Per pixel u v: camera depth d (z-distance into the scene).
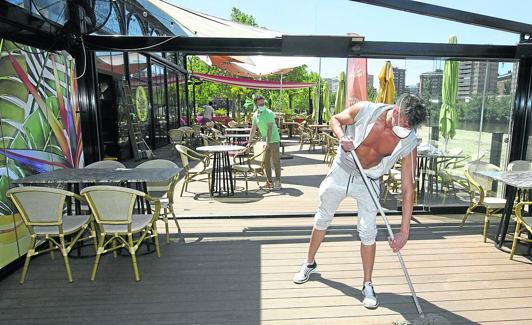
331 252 3.32
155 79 10.07
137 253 3.31
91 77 4.05
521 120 4.31
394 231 3.90
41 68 3.33
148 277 2.84
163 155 9.05
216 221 4.24
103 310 2.37
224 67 9.47
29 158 3.16
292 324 2.22
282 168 7.89
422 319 2.07
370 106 2.31
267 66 7.40
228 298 2.52
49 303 2.46
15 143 2.98
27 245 3.13
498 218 4.32
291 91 20.67
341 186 2.46
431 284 2.72
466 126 4.50
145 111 9.08
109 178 2.92
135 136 8.05
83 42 3.73
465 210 4.54
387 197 5.43
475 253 3.30
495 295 2.56
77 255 3.26
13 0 3.04
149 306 2.41
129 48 3.80
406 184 2.28
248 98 20.12
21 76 3.05
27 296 2.55
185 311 2.36
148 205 3.54
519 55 3.92
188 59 17.17
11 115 2.93
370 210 2.43
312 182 6.48
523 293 2.59
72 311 2.36
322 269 2.97
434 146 4.51
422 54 3.91
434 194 4.53
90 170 3.36
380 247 3.44
